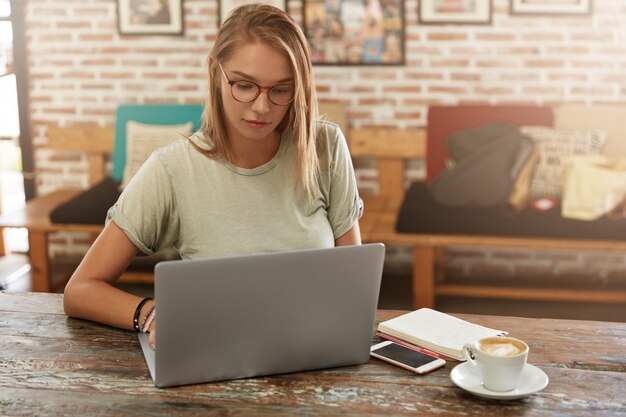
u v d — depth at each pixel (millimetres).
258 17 1770
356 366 1661
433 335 1768
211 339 1542
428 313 1903
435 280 4676
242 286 1518
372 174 4895
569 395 1523
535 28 4598
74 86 5000
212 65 1853
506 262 4793
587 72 4602
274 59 1752
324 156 2039
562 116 4527
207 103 1922
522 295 4238
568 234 3957
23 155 5117
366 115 4828
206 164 1928
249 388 1557
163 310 1483
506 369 1481
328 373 1626
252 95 1766
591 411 1461
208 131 1944
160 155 1931
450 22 4652
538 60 4629
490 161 4289
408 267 4906
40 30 4957
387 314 1932
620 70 4566
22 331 1833
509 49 4641
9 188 5391
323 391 1545
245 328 1554
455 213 4117
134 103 4969
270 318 1561
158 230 1924
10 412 1466
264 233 1932
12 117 5145
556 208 4117
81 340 1781
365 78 4777
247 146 1914
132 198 1897
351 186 2082
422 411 1465
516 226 3992
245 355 1578
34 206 4660
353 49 4746
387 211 4547
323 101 4832
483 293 4281
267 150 1944
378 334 1830
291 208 1956
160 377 1548
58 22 4934
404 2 4656
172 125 4754
